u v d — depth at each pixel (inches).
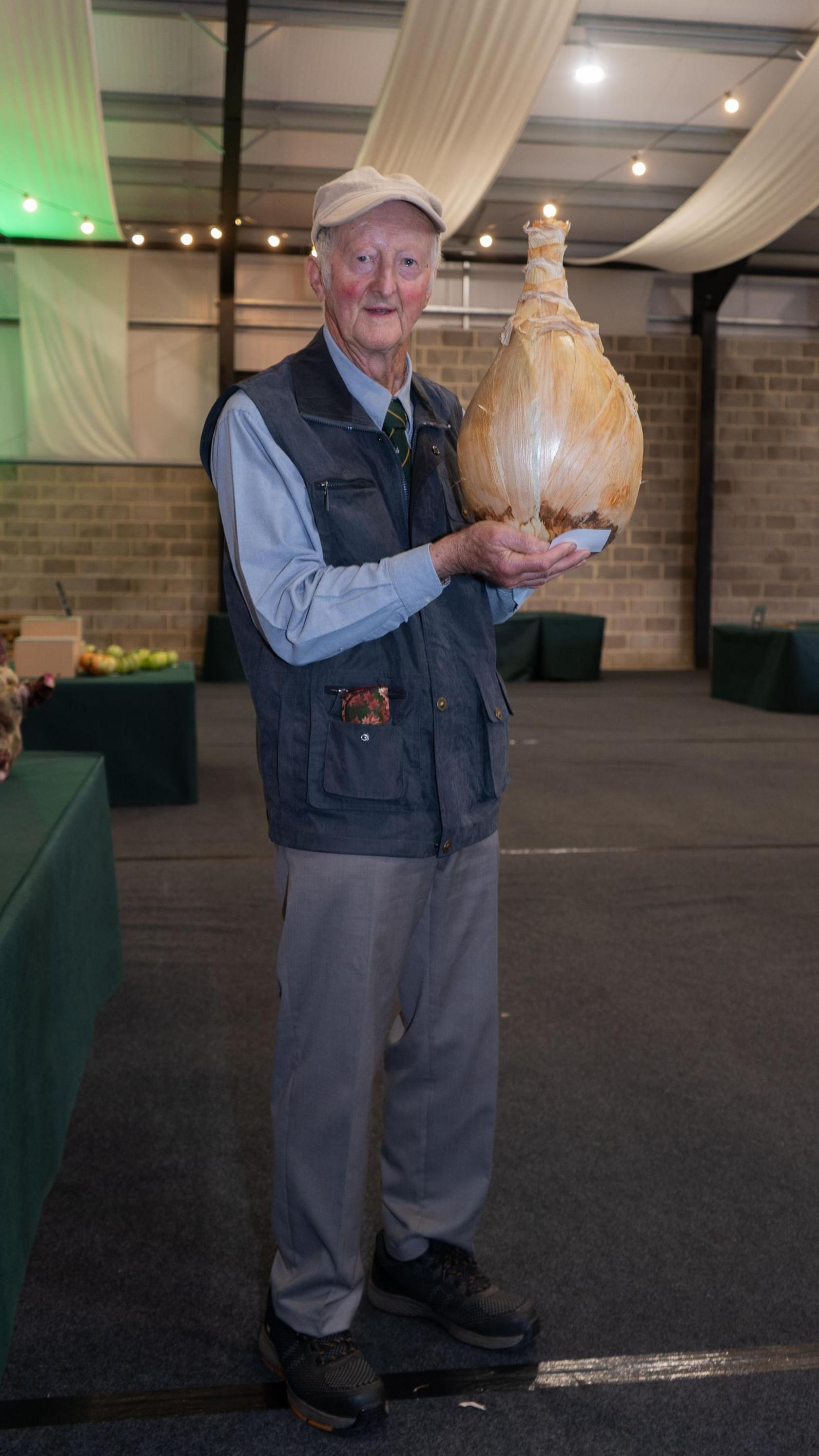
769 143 289.1
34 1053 58.3
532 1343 58.6
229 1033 97.9
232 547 51.4
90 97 263.9
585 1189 73.5
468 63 240.2
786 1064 92.9
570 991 108.8
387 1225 61.4
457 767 52.7
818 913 134.7
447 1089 58.4
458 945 56.6
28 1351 57.9
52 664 191.3
